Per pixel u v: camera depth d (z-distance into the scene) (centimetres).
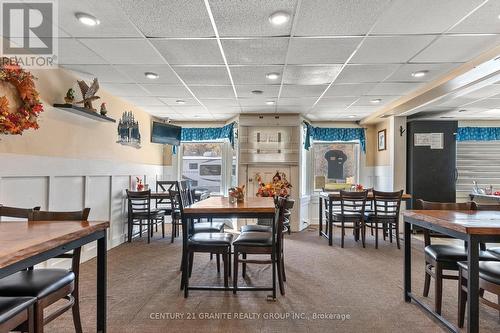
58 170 340
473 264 182
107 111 456
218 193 712
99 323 202
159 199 581
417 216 245
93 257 407
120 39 280
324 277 335
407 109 533
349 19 244
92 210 411
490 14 235
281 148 634
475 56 320
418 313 249
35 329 153
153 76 386
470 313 182
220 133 696
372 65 347
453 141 570
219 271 346
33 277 172
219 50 306
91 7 227
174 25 254
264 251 277
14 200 283
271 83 418
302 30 262
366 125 705
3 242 140
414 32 266
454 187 567
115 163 476
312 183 705
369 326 228
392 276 339
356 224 523
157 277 333
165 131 639
